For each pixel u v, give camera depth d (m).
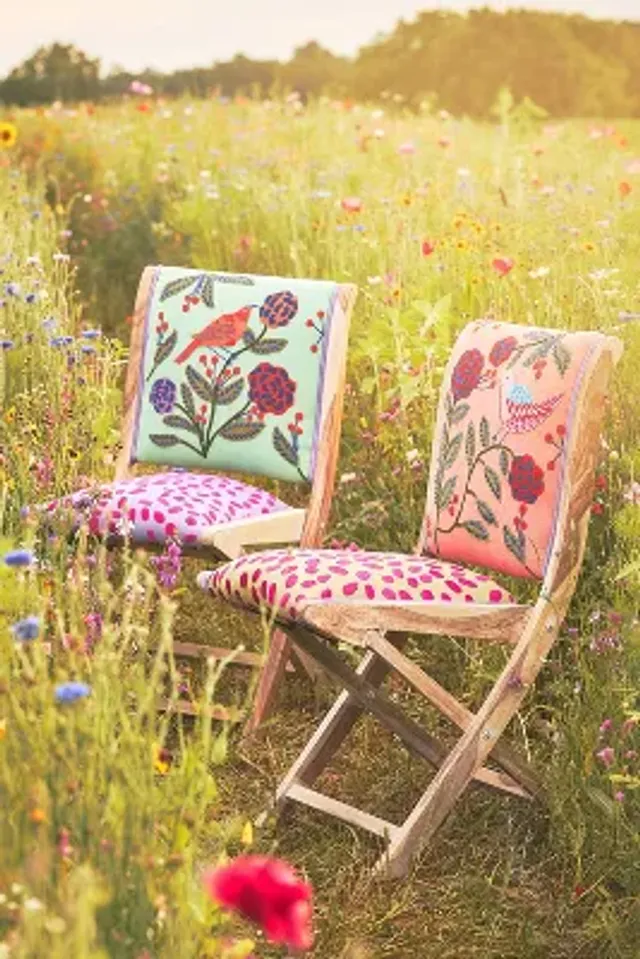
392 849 3.77
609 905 3.52
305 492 6.04
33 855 2.50
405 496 5.36
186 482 4.73
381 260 6.69
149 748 2.83
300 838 4.01
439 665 4.82
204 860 3.24
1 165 10.41
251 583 3.94
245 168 10.02
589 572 4.65
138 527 4.44
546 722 4.30
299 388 4.91
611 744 3.84
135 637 3.68
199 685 4.77
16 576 3.27
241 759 4.41
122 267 9.55
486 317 5.85
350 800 4.25
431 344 5.63
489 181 8.49
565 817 3.80
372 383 5.66
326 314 4.93
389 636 4.18
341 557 4.02
